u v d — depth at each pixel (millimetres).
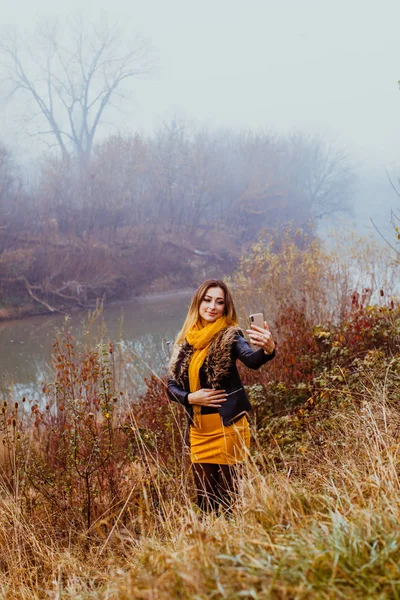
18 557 3217
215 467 3389
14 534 3363
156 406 5316
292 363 5922
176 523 2979
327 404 4664
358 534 1950
